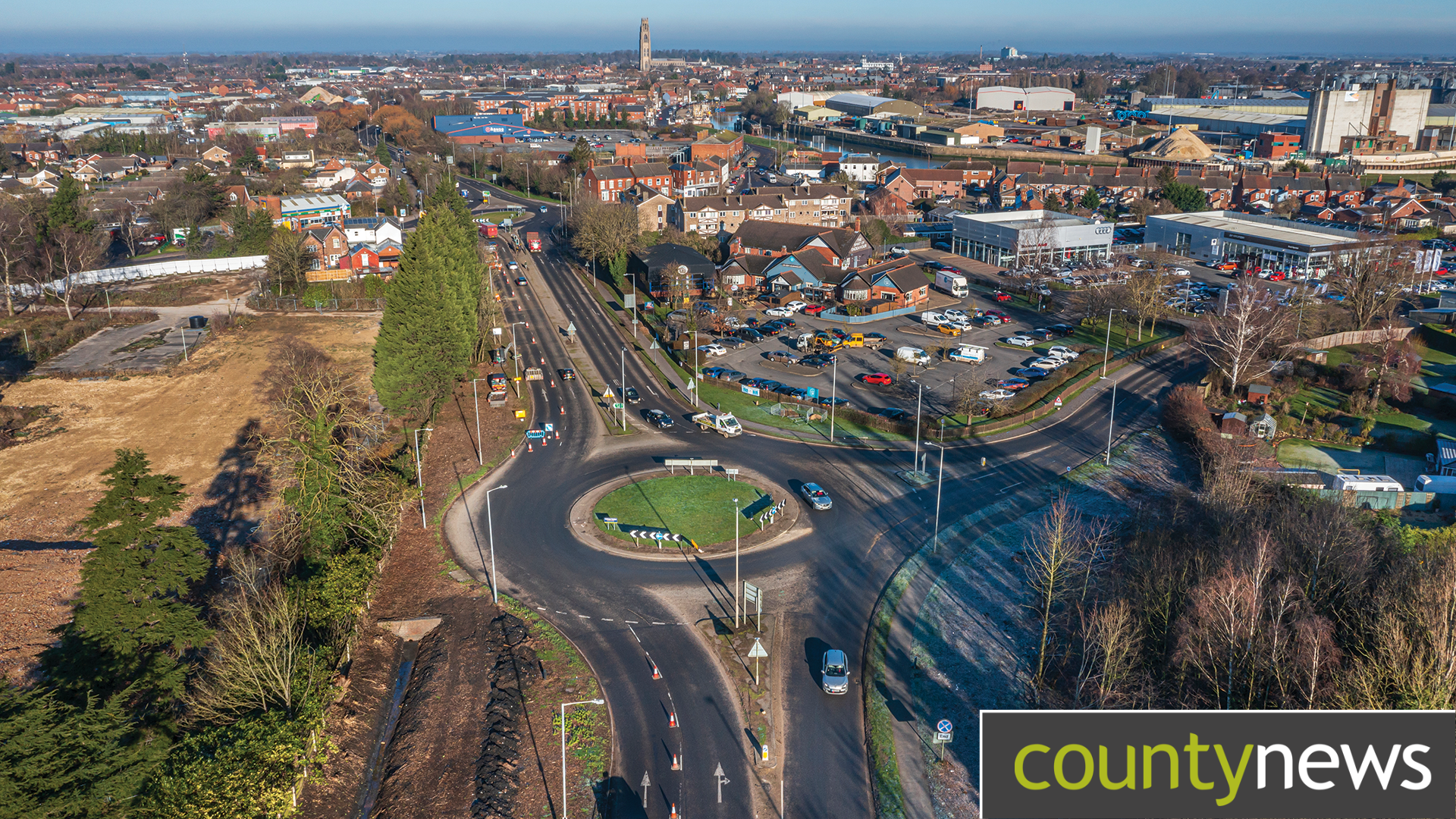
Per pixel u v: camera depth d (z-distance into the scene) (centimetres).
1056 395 11225
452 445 10038
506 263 19412
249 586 6444
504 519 8381
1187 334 13338
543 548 7869
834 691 5941
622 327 14725
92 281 17112
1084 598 6662
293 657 5597
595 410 11138
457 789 5184
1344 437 10300
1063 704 5781
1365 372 11662
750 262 16600
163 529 5850
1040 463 9525
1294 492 7838
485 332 12688
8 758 4200
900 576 7362
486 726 5659
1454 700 4669
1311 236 17500
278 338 14062
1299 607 5672
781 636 6594
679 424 10669
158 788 4516
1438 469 9294
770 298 15762
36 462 9712
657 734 5609
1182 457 9688
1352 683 4931
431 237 11694
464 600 7088
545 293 17050
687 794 5138
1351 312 14238
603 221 18475
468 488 9012
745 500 8700
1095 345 13350
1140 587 6350
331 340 14038
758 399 11400
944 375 12094
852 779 5281
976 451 9825
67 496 8950
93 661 5409
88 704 4706
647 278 16600
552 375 12431
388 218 19425
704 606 6975
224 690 5447
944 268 17950
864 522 8256
